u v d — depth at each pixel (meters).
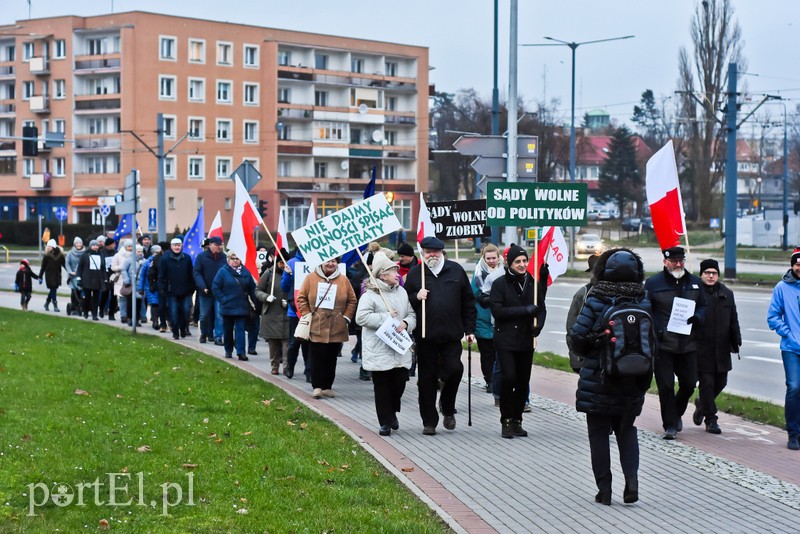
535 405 13.43
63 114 82.69
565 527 7.57
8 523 7.05
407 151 91.50
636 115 154.38
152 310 23.38
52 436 9.96
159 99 79.69
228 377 15.10
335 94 88.06
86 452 9.37
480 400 14.00
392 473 9.19
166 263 21.38
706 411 11.53
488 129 89.75
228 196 82.75
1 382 13.52
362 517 7.45
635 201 117.25
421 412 11.40
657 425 12.02
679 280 11.17
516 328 11.08
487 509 8.04
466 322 11.52
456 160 103.38
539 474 9.33
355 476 8.80
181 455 9.39
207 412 11.92
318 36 86.56
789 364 10.77
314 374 13.84
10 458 8.95
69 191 82.69
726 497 8.52
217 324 20.44
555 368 17.28
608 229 93.38
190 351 18.56
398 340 11.20
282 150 84.50
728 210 40.22
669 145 11.71
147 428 10.62
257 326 19.44
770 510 8.11
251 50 83.69
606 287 8.23
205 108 81.56
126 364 16.06
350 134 89.44
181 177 80.62
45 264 28.77
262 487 8.30
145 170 79.62
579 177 137.25
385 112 90.00
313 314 13.73
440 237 15.54
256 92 83.94
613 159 114.62
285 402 13.01
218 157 82.31
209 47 81.50
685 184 96.19
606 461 8.32
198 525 7.16
